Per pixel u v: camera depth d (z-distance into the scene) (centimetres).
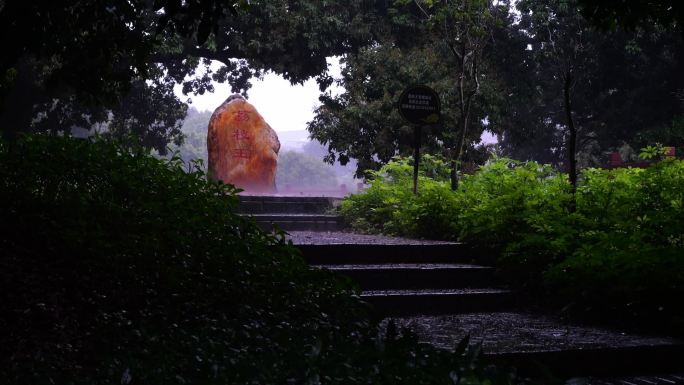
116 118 3338
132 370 398
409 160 1488
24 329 482
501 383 386
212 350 445
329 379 385
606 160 4078
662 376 593
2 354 444
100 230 634
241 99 1956
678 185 811
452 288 854
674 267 705
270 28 2519
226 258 652
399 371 399
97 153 748
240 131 1917
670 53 3522
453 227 1041
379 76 2280
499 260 876
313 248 877
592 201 866
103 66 827
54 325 495
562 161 4206
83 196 691
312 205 1570
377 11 2634
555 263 840
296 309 588
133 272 599
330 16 2488
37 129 3062
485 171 1127
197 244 664
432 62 2328
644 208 814
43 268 578
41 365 426
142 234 653
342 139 2286
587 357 584
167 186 758
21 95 2717
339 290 639
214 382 374
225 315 547
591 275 764
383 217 1257
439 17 1482
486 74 2541
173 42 2392
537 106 3859
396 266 870
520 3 2931
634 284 730
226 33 2589
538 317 762
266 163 1931
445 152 2197
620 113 3553
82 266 595
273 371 397
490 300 812
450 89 2191
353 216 1362
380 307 758
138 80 3158
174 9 596
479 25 1443
